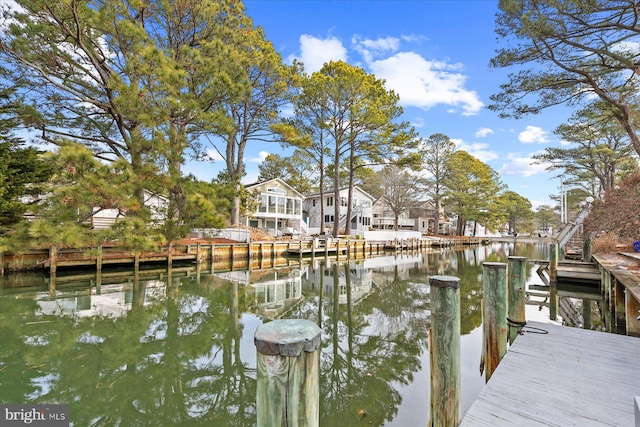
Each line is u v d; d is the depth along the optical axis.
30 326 5.12
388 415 2.79
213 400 3.20
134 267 10.35
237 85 9.70
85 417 2.82
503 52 7.82
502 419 1.72
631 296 4.10
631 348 2.71
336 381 3.50
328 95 17.81
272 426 1.02
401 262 15.86
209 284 9.06
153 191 8.59
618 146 15.25
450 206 32.06
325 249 16.05
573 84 7.94
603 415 1.74
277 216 23.39
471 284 9.44
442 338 2.06
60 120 9.69
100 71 9.57
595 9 6.17
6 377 3.47
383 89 17.86
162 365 3.91
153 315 5.93
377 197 34.41
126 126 10.27
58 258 8.87
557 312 6.03
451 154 28.88
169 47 11.79
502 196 34.81
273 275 11.11
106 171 7.21
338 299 7.73
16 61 8.37
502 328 2.89
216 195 9.19
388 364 3.94
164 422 2.81
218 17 11.93
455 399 2.03
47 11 8.18
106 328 5.14
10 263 8.59
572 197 25.30
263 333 1.09
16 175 8.24
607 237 10.20
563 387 2.06
